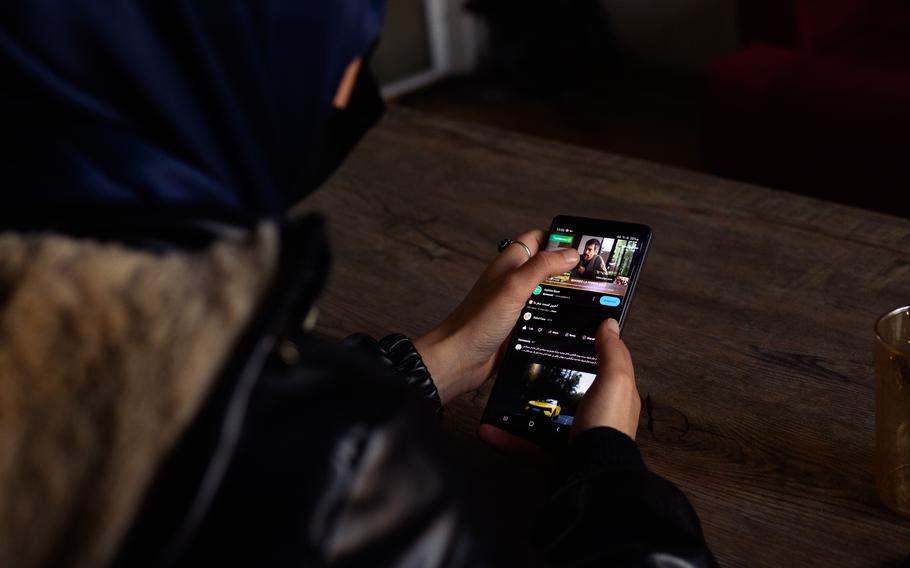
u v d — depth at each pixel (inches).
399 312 39.5
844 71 86.3
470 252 43.6
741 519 27.8
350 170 53.4
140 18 14.1
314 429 13.5
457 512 14.9
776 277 39.0
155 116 14.6
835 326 35.6
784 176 91.1
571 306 32.8
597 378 28.1
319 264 14.7
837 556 26.2
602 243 34.2
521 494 29.1
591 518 22.2
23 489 11.9
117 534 11.7
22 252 13.1
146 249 14.1
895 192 84.1
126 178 14.4
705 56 146.8
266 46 15.3
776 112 88.1
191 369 12.2
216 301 12.9
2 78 14.0
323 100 16.6
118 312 12.5
